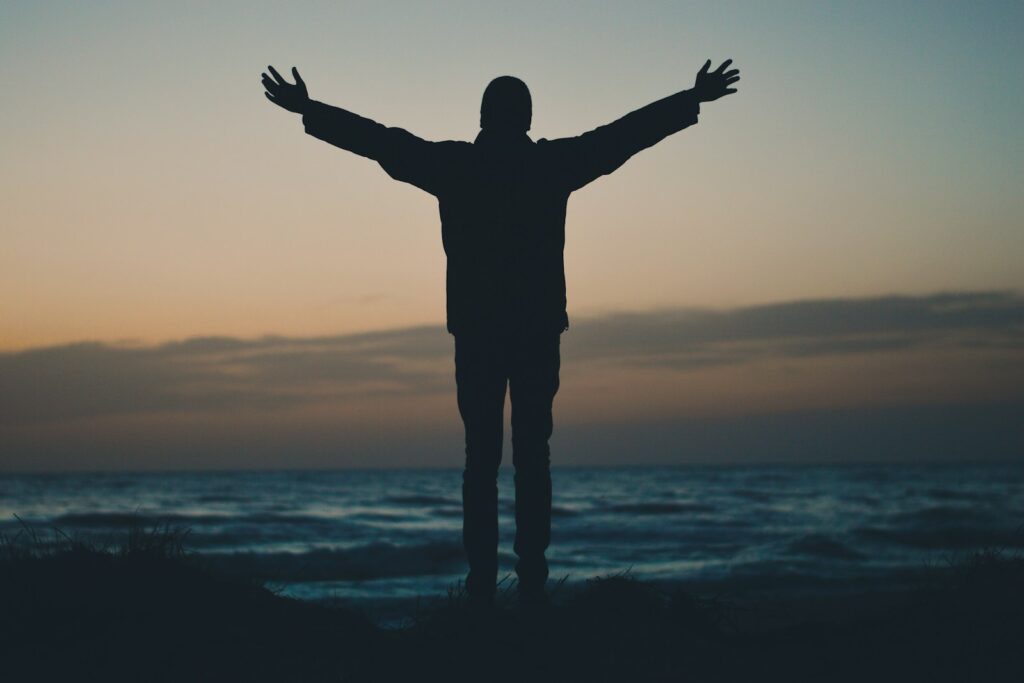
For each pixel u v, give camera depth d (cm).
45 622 400
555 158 391
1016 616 405
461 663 357
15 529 2131
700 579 1461
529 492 404
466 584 406
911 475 9950
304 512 3469
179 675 353
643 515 3269
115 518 2647
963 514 2897
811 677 359
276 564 1648
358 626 429
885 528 2327
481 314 385
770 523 2806
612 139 391
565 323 396
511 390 402
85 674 353
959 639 389
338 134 378
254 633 402
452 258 390
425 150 385
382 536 2316
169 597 437
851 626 433
